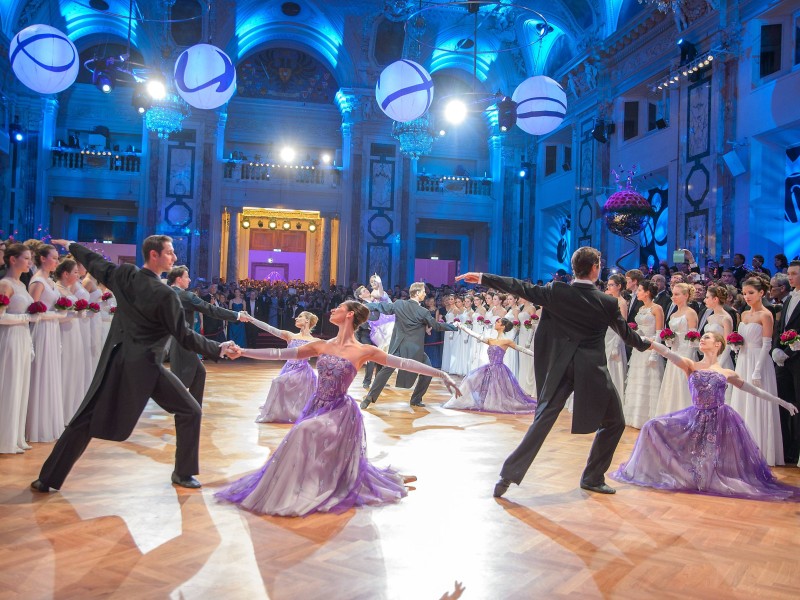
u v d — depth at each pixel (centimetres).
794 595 304
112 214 2406
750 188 1359
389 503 431
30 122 2073
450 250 2653
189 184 2147
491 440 657
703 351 533
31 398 571
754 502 467
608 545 365
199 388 639
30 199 2069
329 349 447
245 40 2273
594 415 450
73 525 369
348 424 435
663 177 1695
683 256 1062
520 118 1122
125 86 2309
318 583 302
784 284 684
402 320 870
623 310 821
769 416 608
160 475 478
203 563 320
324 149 2442
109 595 282
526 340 1068
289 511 394
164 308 410
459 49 2300
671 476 502
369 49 2219
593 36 1836
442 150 2469
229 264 2270
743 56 1380
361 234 2245
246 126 2392
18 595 279
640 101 1802
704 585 313
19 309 545
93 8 2100
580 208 1967
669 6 1498
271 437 634
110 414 415
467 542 362
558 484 496
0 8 1836
